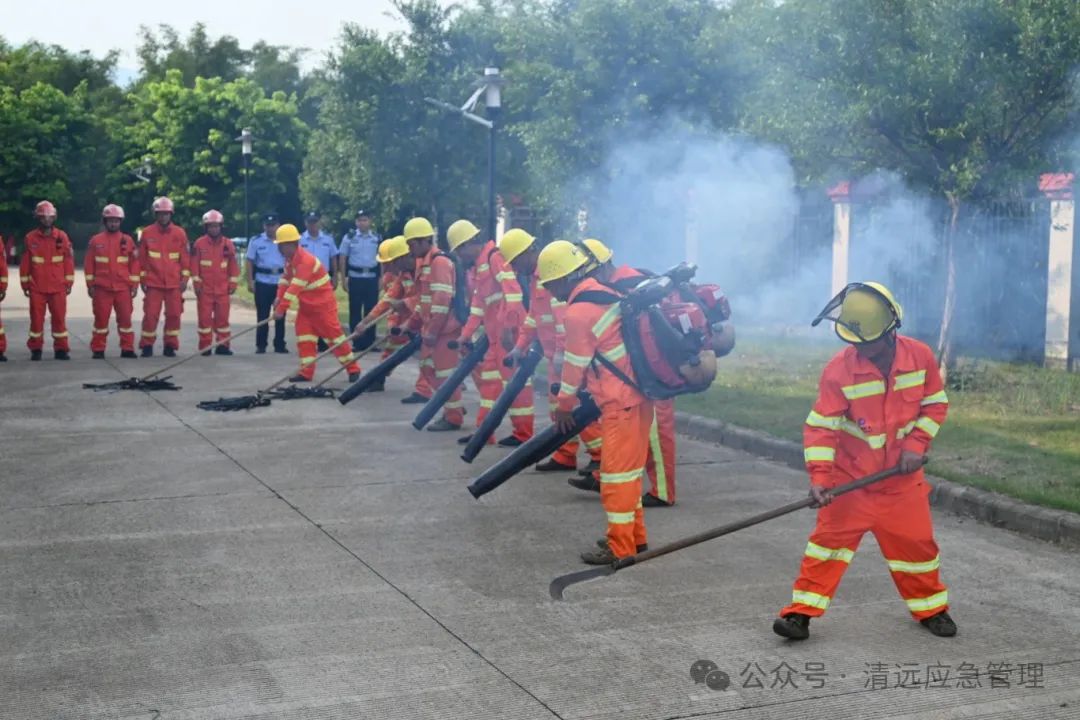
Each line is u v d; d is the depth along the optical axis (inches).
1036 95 460.1
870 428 207.5
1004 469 331.9
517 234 344.2
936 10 465.7
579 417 274.8
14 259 2208.4
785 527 292.4
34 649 206.4
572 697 185.6
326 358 650.2
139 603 232.1
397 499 321.1
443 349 438.3
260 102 1828.2
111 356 657.0
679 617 224.2
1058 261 574.2
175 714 178.5
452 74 1054.4
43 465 362.6
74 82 2751.0
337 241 1373.0
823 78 487.2
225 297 672.4
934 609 213.6
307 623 220.7
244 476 348.5
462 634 214.7
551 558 264.8
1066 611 228.5
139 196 2183.8
